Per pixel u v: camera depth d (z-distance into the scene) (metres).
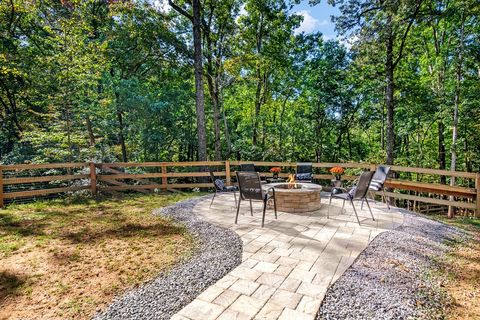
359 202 5.79
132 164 7.18
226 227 4.06
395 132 13.53
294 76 14.25
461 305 2.27
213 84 11.89
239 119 15.87
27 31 10.37
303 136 13.88
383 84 9.11
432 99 10.05
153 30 10.16
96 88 9.95
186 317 1.94
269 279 2.47
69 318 2.04
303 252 3.07
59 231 4.10
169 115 11.77
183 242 3.60
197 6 9.37
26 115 10.59
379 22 7.82
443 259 3.09
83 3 9.17
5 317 2.07
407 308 2.11
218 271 2.65
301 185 5.50
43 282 2.58
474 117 9.14
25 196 6.03
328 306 2.07
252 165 6.80
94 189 6.92
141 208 5.62
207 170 7.39
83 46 7.95
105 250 3.35
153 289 2.39
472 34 8.73
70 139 7.95
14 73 8.55
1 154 12.17
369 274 2.58
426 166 12.70
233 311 2.00
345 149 15.74
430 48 11.58
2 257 3.15
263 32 12.95
